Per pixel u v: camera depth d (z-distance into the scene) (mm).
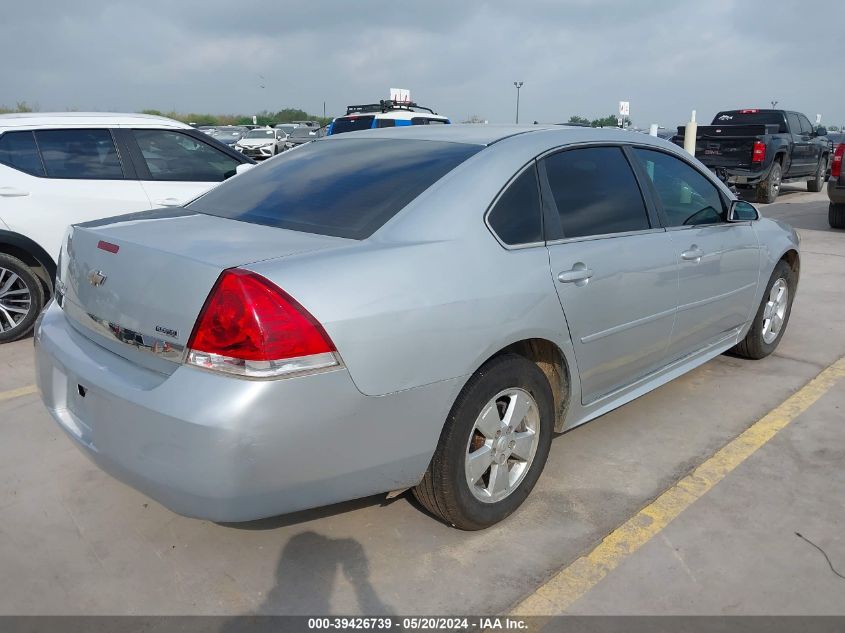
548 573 2707
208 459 2180
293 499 2350
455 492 2736
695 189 4051
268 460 2223
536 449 3057
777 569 2729
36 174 5457
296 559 2787
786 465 3523
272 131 28781
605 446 3711
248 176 3520
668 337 3768
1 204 5266
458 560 2779
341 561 2773
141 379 2375
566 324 3021
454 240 2684
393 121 14469
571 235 3145
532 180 3064
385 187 2896
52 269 5520
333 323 2285
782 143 14148
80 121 5688
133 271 2484
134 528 2984
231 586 2641
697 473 3441
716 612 2502
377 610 2516
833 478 3396
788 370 4824
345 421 2342
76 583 2648
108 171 5742
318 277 2316
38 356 2898
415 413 2510
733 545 2873
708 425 3969
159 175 5969
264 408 2180
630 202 3529
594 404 3400
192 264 2324
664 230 3672
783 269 4926
